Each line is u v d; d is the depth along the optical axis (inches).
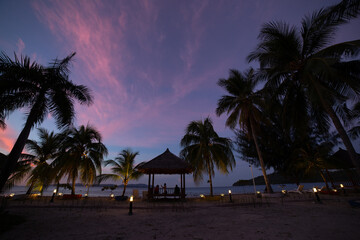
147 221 269.6
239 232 197.0
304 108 506.3
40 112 376.8
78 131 759.1
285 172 925.8
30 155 740.0
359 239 163.2
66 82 404.5
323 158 727.1
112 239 182.1
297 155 823.7
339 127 377.4
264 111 714.2
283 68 481.4
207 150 767.7
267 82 511.5
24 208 391.2
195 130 837.2
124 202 554.6
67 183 710.5
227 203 482.0
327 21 386.9
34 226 236.5
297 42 466.3
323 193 647.8
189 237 185.0
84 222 263.1
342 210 315.0
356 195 571.8
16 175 685.9
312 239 166.6
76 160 727.7
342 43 371.9
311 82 427.2
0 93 329.1
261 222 242.2
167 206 440.1
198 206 434.9
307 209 336.8
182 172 692.7
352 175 794.2
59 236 192.9
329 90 386.3
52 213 337.7
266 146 918.4
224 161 778.8
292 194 671.8
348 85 371.6
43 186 730.2
